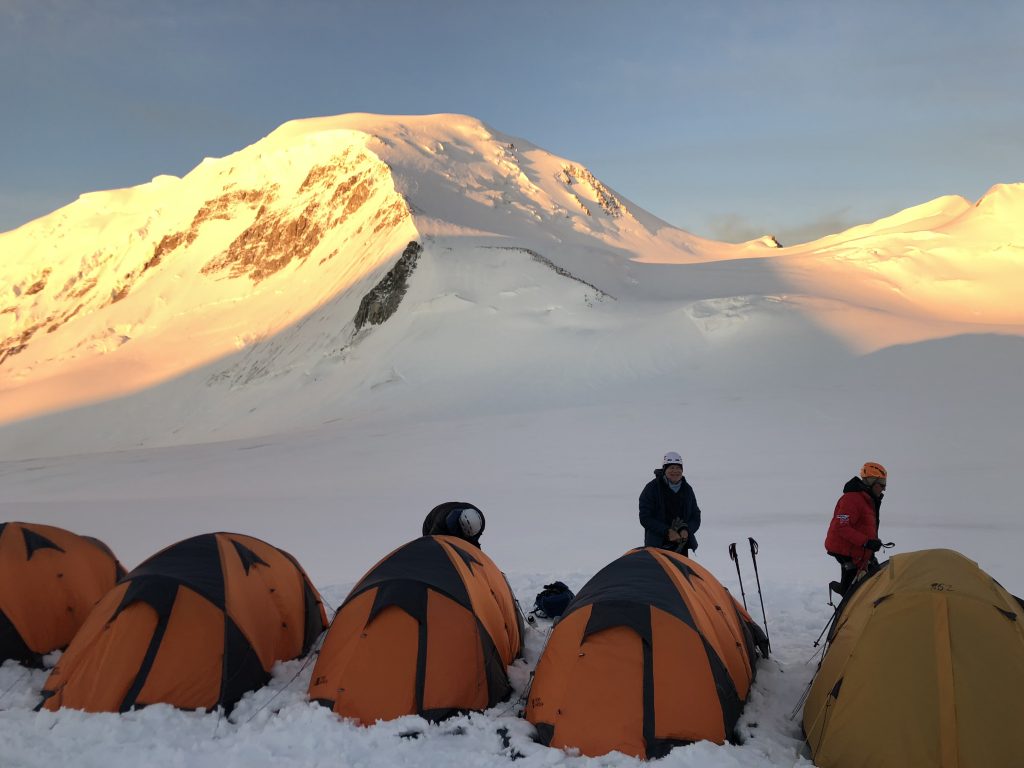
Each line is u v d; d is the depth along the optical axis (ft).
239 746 19.06
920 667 17.67
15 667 25.52
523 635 26.84
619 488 76.74
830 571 36.65
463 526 27.27
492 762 18.34
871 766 17.34
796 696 22.36
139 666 21.95
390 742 19.42
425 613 22.09
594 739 19.12
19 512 79.92
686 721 19.17
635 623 20.07
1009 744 16.76
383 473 100.42
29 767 18.31
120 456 154.71
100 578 28.91
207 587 23.27
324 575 41.63
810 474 76.07
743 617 24.53
